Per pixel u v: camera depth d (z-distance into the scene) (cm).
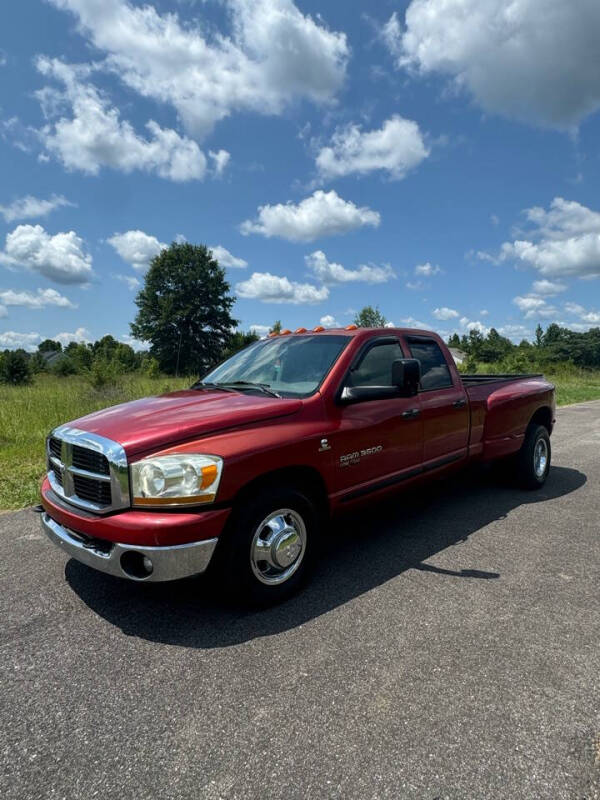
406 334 462
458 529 459
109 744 209
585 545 417
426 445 443
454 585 346
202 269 5616
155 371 2753
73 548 311
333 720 219
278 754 201
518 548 412
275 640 283
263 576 317
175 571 280
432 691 237
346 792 182
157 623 304
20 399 1321
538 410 615
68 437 325
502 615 305
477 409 505
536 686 239
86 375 1811
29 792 186
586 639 278
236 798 181
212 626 299
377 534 450
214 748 205
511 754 198
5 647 280
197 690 242
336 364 384
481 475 647
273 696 236
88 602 330
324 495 358
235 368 456
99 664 264
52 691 243
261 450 309
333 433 356
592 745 202
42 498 352
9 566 387
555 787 182
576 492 583
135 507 287
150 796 183
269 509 312
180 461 284
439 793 181
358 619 303
